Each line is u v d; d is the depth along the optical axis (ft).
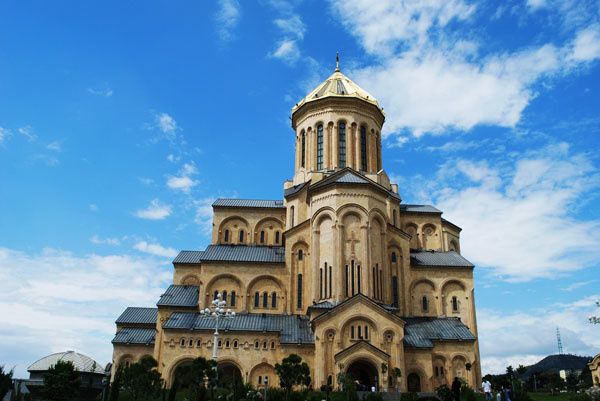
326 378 148.36
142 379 133.59
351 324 154.40
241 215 214.90
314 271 175.01
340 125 207.82
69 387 143.84
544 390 229.45
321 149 207.21
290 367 124.98
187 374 139.85
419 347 158.92
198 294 189.47
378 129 216.95
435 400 129.08
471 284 190.60
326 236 176.35
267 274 185.16
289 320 170.60
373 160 208.54
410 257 193.67
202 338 159.53
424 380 156.04
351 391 129.59
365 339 153.07
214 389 141.28
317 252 176.96
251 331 160.35
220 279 184.65
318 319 153.79
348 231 173.99
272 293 184.03
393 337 153.79
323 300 170.19
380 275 174.70
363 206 175.83
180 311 181.47
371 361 148.05
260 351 158.51
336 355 148.36
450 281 190.80
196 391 131.34
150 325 197.88
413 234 217.97
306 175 205.98
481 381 180.14
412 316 184.65
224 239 212.02
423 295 188.85
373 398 128.36
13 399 125.49
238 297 182.91
